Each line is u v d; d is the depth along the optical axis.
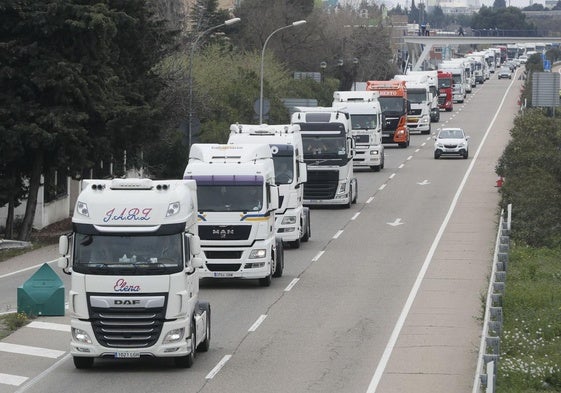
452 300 59.69
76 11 79.50
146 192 43.41
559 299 58.91
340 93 137.12
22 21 80.25
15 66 80.81
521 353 46.56
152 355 42.41
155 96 92.56
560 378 42.25
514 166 102.19
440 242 82.75
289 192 78.50
